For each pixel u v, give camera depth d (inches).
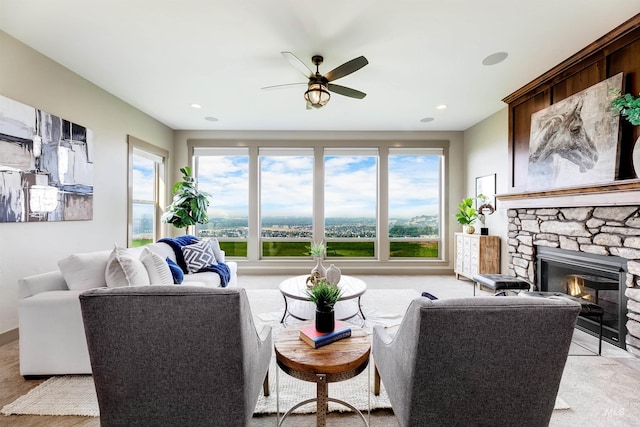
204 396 42.1
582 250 102.2
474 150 188.5
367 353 51.1
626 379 74.6
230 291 39.2
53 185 109.0
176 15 84.6
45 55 106.5
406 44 98.5
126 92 139.3
